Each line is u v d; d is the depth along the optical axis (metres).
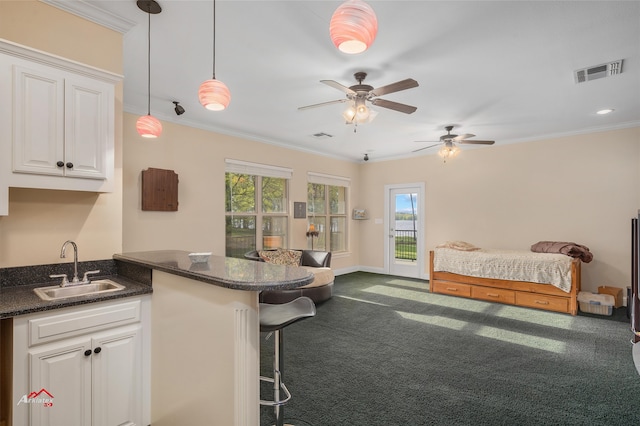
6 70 1.66
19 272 1.90
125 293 1.78
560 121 4.37
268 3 2.02
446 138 4.57
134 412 1.82
